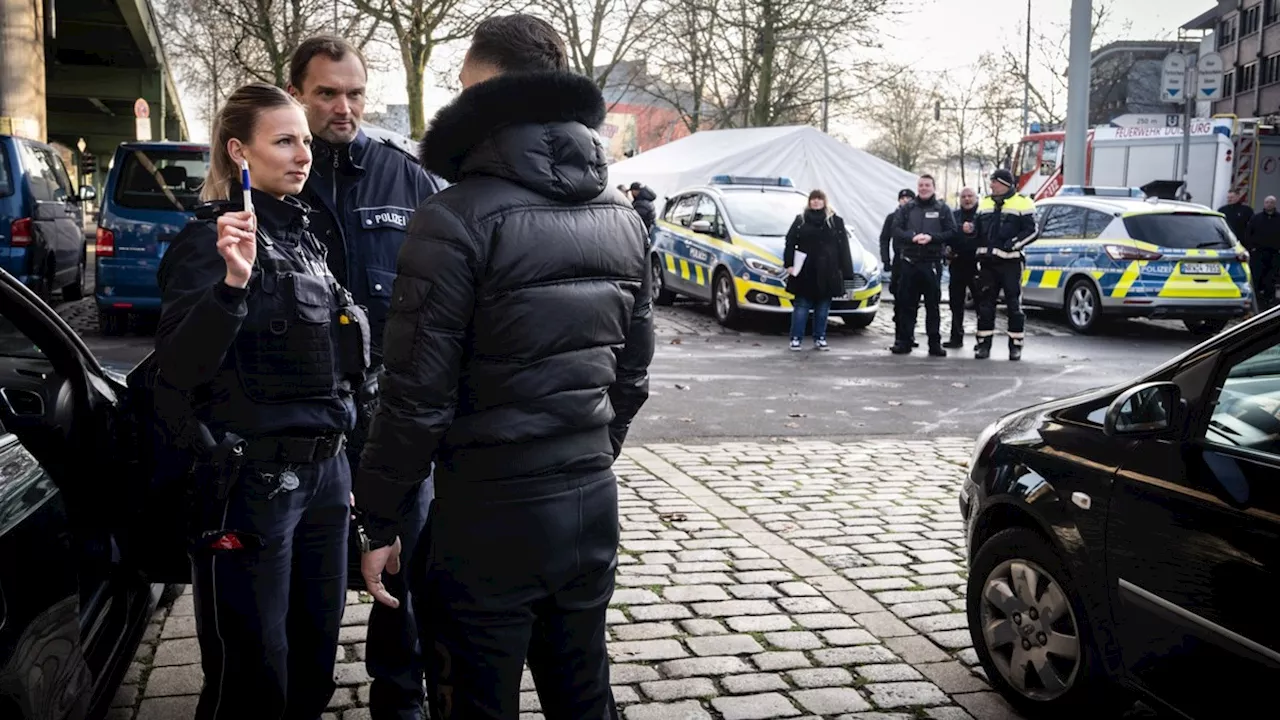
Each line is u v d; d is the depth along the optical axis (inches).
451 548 95.6
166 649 167.5
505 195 93.5
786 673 162.9
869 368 471.2
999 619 155.5
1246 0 2331.4
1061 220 633.6
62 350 144.6
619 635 174.9
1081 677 141.0
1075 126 712.4
